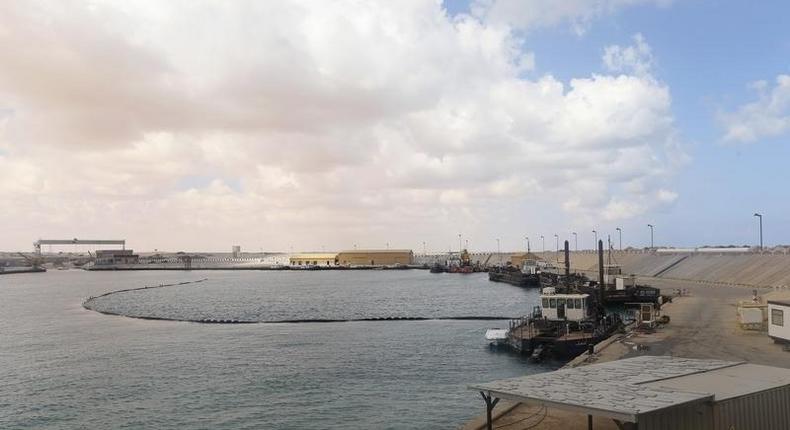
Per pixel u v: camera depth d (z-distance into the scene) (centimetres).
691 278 18475
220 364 6688
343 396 5103
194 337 9038
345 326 10231
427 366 6350
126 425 4431
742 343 5784
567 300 7838
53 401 5153
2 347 8256
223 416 4584
